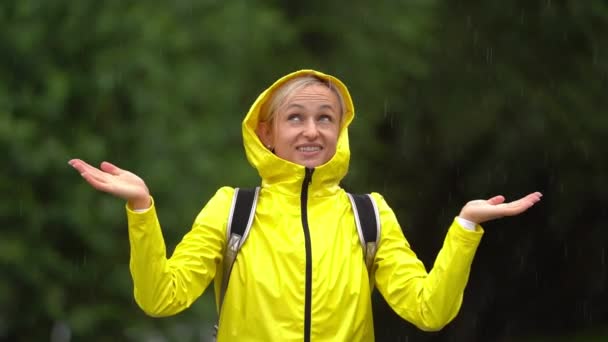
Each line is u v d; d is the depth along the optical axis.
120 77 19.16
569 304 29.72
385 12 27.28
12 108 18.78
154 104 19.44
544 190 28.59
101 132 19.44
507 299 29.55
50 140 18.62
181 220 19.25
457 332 29.38
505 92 28.45
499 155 28.14
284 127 6.71
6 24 19.11
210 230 6.47
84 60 19.28
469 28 29.14
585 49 29.16
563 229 28.92
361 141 26.61
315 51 27.41
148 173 19.28
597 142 28.36
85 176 6.00
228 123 21.25
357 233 6.54
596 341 28.44
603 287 29.58
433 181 29.28
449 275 6.21
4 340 19.78
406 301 6.45
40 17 19.12
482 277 29.33
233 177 20.17
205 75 20.61
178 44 20.06
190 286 6.37
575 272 29.45
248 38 22.89
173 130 19.83
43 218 18.75
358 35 27.19
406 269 6.50
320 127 6.71
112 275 19.27
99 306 19.16
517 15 29.02
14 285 18.83
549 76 28.98
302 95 6.69
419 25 27.36
